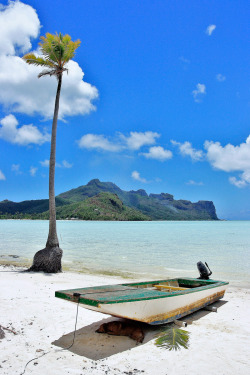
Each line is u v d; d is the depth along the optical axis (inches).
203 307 333.4
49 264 574.6
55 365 188.1
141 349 217.3
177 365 193.0
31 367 184.4
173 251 1048.8
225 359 203.5
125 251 1035.3
